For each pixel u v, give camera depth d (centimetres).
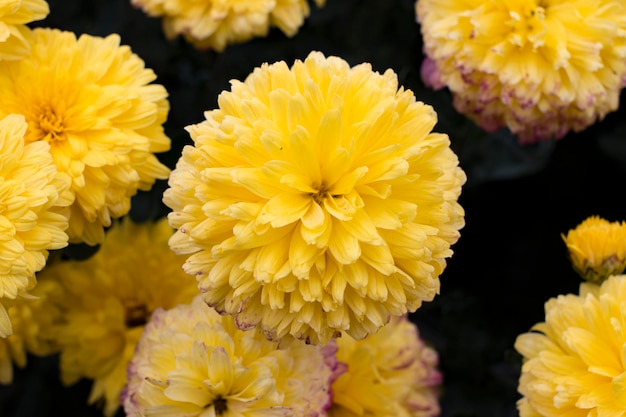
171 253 37
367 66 30
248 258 29
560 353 32
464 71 36
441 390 38
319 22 44
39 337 37
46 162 31
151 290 37
